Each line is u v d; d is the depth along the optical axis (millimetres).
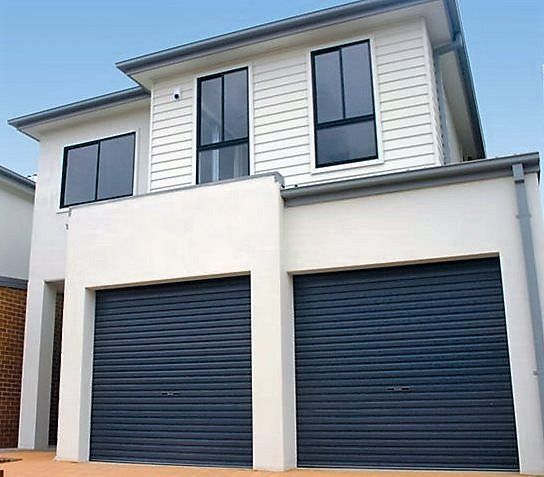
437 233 8203
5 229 14875
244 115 10969
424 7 9773
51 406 12883
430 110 9633
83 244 10367
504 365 7684
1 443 12039
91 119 13289
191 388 9180
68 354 9984
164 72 11625
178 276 9484
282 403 8273
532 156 7844
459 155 14148
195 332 9375
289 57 10805
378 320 8461
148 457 9211
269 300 8703
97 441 9680
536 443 7211
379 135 9828
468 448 7656
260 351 8570
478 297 7992
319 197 8930
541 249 7641
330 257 8711
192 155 11195
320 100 10422
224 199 9414
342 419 8328
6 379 12367
